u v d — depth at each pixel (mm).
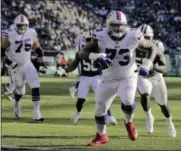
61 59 52000
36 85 20453
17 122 19969
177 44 62656
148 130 17031
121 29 13250
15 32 20422
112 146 14031
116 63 13539
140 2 68250
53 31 60656
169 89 36344
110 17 13242
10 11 61844
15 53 20484
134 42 13453
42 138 15414
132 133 14078
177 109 25562
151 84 16703
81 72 19672
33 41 20641
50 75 51188
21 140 14961
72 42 60125
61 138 15477
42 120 20406
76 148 13656
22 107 25766
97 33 13492
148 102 16812
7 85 26734
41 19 62062
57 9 64500
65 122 20281
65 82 41375
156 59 16500
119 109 25125
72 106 26312
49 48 57906
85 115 22688
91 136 15969
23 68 20547
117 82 13750
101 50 13594
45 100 28875
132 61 13695
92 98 29984
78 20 64500
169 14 66625
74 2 67062
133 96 13672
